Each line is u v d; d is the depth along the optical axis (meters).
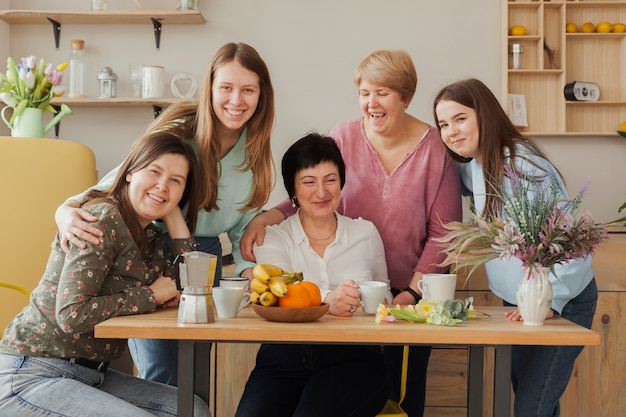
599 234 1.86
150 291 2.01
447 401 3.03
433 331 1.71
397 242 2.54
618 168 4.42
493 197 2.20
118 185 2.08
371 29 4.41
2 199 2.85
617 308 3.13
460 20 4.40
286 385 2.24
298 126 4.42
